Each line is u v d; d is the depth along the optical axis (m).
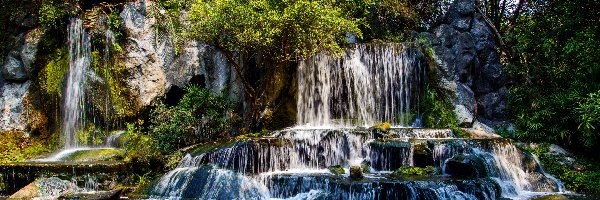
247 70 12.00
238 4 9.77
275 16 9.62
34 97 11.47
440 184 7.29
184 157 8.90
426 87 11.91
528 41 11.97
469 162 8.08
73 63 11.55
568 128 10.16
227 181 7.78
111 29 11.39
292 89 11.98
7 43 11.94
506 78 12.68
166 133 9.81
